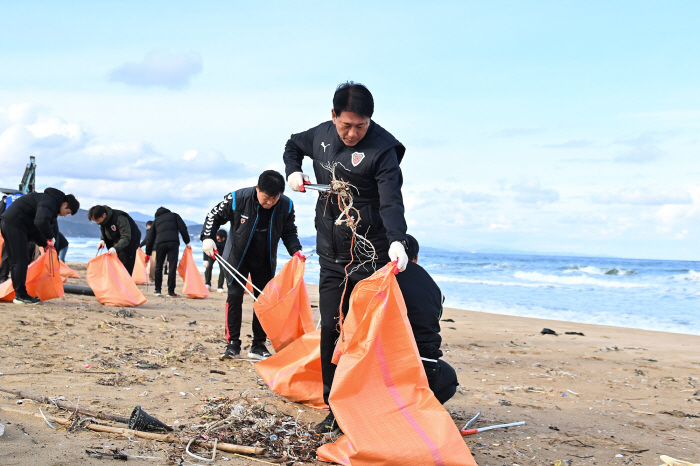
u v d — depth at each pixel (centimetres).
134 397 331
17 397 304
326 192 298
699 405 411
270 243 495
